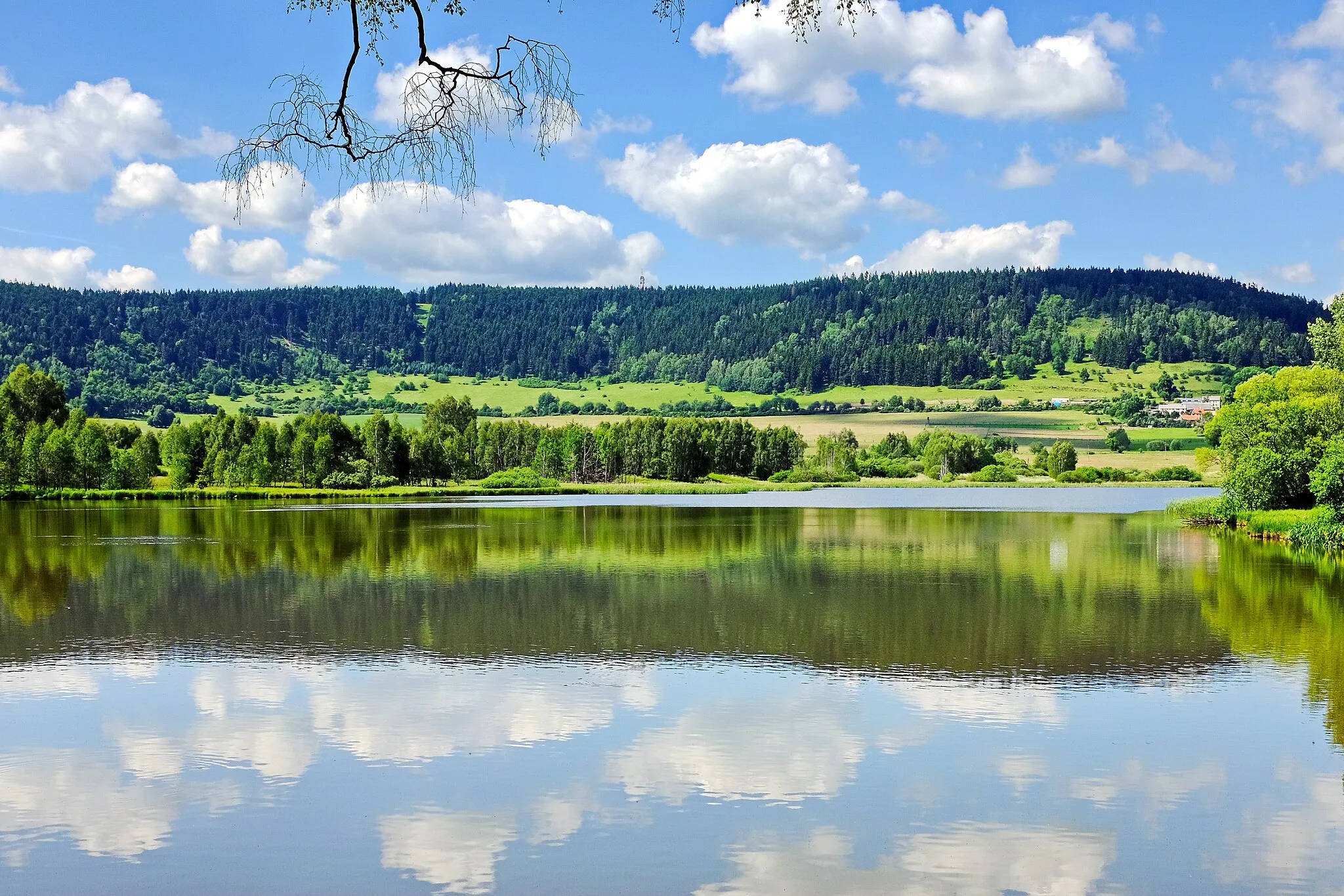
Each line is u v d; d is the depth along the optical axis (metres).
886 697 25.86
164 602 41.19
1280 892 15.57
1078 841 17.30
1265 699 25.62
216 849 17.02
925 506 113.75
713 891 15.59
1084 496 140.75
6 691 26.53
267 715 24.36
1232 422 80.06
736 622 36.28
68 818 18.22
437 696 26.02
